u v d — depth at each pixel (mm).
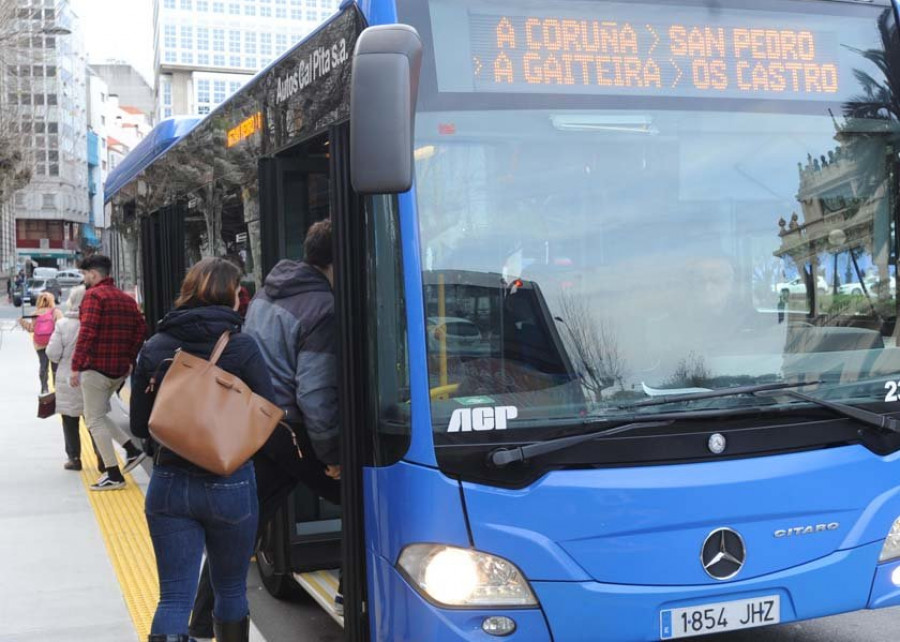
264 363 4062
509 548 3545
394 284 3742
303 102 4762
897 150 4270
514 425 3639
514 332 3719
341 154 4164
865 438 3961
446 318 3672
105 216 14352
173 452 3889
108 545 7000
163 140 9164
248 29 87875
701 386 3867
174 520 3904
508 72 3879
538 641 3555
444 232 3730
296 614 5645
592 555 3600
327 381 4336
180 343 3986
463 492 3551
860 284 4145
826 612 3873
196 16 88625
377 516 3758
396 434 3676
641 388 3801
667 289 3889
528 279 3775
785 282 4020
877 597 3959
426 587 3553
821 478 3854
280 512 5305
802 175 4129
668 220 3945
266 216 5348
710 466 3727
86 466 9898
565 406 3703
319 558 5328
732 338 3928
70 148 112500
